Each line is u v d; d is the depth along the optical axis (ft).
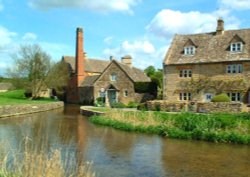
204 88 141.28
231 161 54.34
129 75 186.09
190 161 54.08
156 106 123.95
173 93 147.84
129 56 208.95
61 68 234.38
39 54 224.94
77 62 237.25
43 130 86.22
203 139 73.97
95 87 198.80
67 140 70.90
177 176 45.34
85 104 223.30
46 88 232.94
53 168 31.09
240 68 134.92
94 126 97.71
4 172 30.81
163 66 150.71
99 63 273.54
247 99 132.67
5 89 351.46
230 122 76.59
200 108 114.01
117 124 94.53
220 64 138.72
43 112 153.99
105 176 44.57
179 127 82.33
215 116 81.15
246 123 75.77
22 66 221.25
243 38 141.18
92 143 68.95
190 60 144.97
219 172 47.57
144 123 90.68
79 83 234.99
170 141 72.64
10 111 129.39
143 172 47.09
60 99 250.16
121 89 187.83
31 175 30.50
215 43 146.51
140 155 58.18
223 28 149.28
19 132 80.07
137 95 181.88
